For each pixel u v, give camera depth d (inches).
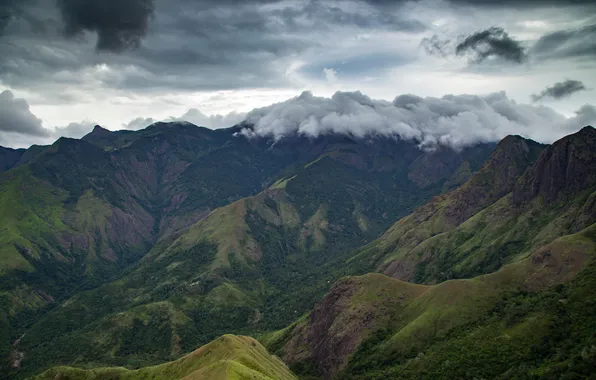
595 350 7140.8
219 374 7165.4
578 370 6983.3
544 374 7263.8
